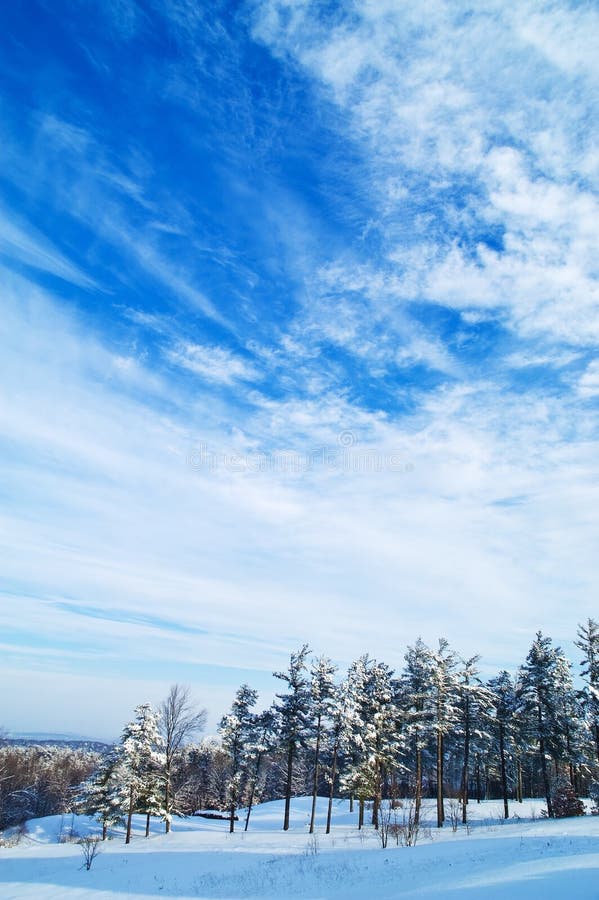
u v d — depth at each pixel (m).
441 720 41.19
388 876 18.97
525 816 42.19
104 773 46.84
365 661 44.53
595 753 42.50
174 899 19.69
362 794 40.88
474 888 13.83
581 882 12.52
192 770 70.75
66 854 36.56
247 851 31.36
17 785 77.81
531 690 40.00
